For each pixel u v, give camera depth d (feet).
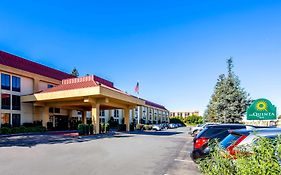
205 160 18.47
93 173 28.71
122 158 39.96
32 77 124.98
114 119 222.28
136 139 78.38
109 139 77.82
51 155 42.80
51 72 150.41
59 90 105.81
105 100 101.04
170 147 56.49
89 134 98.17
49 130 121.80
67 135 93.81
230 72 92.43
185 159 39.29
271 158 10.99
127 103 126.82
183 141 72.43
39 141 70.13
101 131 115.55
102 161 36.96
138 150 50.65
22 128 106.32
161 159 39.22
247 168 11.73
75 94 97.76
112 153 45.93
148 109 294.66
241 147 15.26
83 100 108.99
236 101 87.10
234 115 85.81
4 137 85.92
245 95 87.81
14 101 113.91
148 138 82.99
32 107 123.54
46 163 34.91
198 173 28.94
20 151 48.08
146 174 28.50
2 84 108.27
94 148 53.47
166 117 383.24
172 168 31.99
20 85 118.83
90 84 103.19
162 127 181.57
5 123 107.45
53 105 118.01
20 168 31.27
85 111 149.38
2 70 107.34
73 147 55.06
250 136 17.61
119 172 29.43
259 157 11.46
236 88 89.35
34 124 118.32
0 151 48.14
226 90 90.68
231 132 19.67
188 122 365.20
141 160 38.11
